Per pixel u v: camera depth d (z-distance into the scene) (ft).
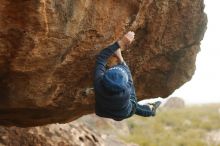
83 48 18.70
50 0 15.74
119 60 17.89
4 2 15.24
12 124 25.64
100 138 41.45
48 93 19.97
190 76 24.26
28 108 21.20
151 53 21.98
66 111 23.34
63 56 18.57
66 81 20.26
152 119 89.92
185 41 22.44
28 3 15.38
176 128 84.23
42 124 25.50
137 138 71.72
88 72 20.20
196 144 73.41
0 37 16.43
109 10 18.39
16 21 15.93
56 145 34.30
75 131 38.01
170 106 110.01
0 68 17.98
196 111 99.30
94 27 18.29
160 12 20.40
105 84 16.10
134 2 18.79
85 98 22.13
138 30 20.49
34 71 18.29
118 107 16.31
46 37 16.80
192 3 21.20
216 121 89.61
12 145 31.76
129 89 16.62
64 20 16.75
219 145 74.02
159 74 23.53
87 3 17.40
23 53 17.15
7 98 19.81
